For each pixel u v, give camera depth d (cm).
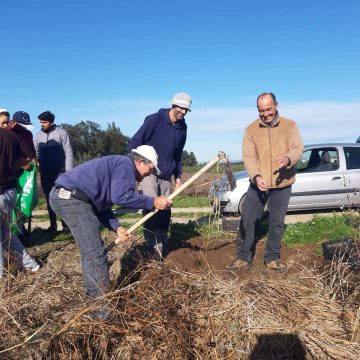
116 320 376
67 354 346
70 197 396
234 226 733
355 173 951
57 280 496
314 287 451
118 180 395
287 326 379
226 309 398
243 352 359
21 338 366
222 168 476
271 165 510
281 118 510
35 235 835
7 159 521
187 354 353
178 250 614
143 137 554
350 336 372
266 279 469
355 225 725
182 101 541
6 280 480
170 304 394
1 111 659
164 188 579
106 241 741
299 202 951
